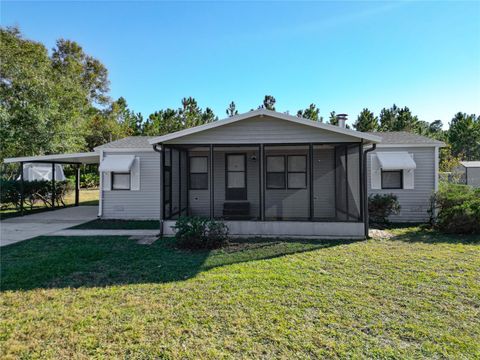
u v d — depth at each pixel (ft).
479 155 123.54
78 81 93.76
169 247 22.58
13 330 10.23
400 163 32.58
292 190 35.12
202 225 22.58
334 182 34.45
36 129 65.31
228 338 9.57
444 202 27.99
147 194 37.45
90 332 10.05
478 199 26.68
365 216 25.48
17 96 67.72
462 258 18.56
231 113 93.66
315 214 34.68
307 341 9.36
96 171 99.55
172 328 10.22
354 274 15.74
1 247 22.74
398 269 16.51
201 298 12.73
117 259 19.12
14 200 45.93
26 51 71.00
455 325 10.34
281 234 26.32
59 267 17.31
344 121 36.14
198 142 27.43
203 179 36.32
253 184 35.70
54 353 8.88
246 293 13.23
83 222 35.42
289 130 26.71
